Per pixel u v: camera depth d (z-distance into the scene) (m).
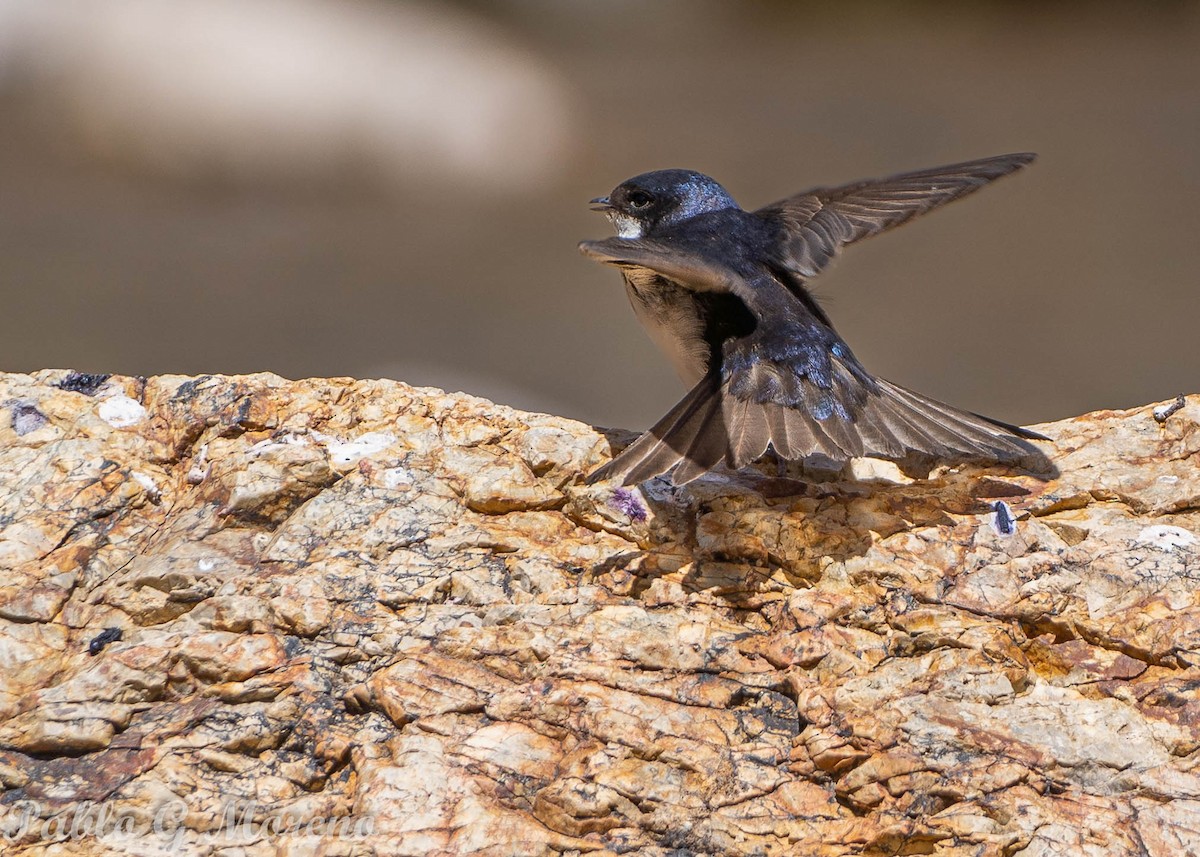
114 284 28.47
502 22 44.34
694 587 9.12
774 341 9.54
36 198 32.66
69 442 9.93
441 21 42.28
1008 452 9.21
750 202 33.50
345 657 8.62
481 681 8.50
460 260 31.41
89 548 9.30
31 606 8.88
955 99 40.88
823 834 7.89
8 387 10.41
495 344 27.16
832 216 10.77
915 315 28.56
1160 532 9.51
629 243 8.20
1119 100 39.91
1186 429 10.46
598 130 38.78
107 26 34.97
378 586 8.98
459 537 9.35
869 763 8.01
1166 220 32.69
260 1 37.47
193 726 8.26
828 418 9.19
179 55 34.53
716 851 7.81
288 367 25.41
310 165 34.59
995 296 29.48
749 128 38.94
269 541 9.42
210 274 29.61
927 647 8.71
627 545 9.52
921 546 9.30
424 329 27.50
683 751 8.12
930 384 25.75
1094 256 30.98
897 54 45.12
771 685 8.56
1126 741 8.14
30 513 9.45
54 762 8.10
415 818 7.80
